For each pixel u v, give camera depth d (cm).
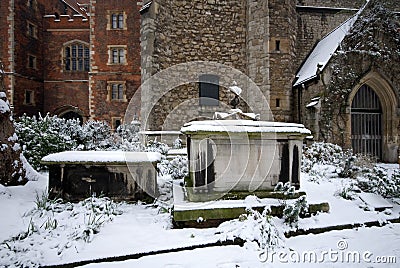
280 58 1040
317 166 730
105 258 291
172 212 375
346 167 663
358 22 992
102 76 1756
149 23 954
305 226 382
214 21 1088
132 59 1759
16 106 1781
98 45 1761
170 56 1028
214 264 290
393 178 555
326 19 1284
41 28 2030
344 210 445
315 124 923
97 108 1753
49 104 2023
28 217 365
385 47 1007
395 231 396
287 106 1040
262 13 1042
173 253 308
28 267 270
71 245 304
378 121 1059
